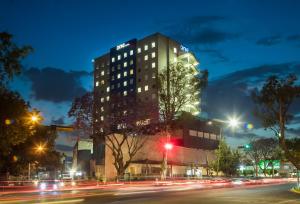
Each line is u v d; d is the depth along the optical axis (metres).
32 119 26.16
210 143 96.62
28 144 60.41
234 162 84.38
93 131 68.38
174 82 66.88
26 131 24.91
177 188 44.47
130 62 146.88
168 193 34.84
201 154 91.75
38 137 63.00
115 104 69.25
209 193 34.53
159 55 138.38
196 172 85.56
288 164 107.69
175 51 143.12
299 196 30.97
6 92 23.28
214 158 95.06
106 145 73.56
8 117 23.03
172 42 142.88
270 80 41.84
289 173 106.12
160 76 68.06
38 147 63.16
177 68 67.50
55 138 71.44
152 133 74.00
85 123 67.50
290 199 27.91
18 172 63.34
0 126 23.02
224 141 85.94
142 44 144.12
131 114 69.25
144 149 77.06
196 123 93.56
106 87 154.00
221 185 52.47
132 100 70.19
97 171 76.62
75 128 67.31
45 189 45.97
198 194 33.25
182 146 87.00
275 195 32.09
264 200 26.95
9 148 24.89
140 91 141.12
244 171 110.00
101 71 158.00
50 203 25.16
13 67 22.52
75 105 67.56
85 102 67.69
